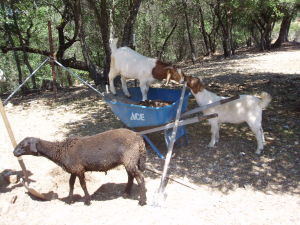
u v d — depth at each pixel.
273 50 28.86
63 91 14.98
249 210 4.38
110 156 4.36
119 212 4.39
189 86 6.19
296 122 7.60
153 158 6.20
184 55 36.34
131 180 4.79
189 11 28.47
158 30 30.06
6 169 5.81
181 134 6.38
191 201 4.65
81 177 4.46
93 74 15.37
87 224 4.14
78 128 8.18
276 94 10.19
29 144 4.42
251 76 13.88
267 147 6.37
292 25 51.41
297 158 5.86
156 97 7.29
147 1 24.47
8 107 11.55
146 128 6.23
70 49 27.98
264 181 5.16
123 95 7.51
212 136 6.43
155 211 4.39
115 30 19.00
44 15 17.23
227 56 27.00
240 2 22.11
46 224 4.18
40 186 5.06
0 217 4.37
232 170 5.57
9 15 16.31
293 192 4.81
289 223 4.06
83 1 17.81
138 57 6.83
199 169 5.66
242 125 7.70
